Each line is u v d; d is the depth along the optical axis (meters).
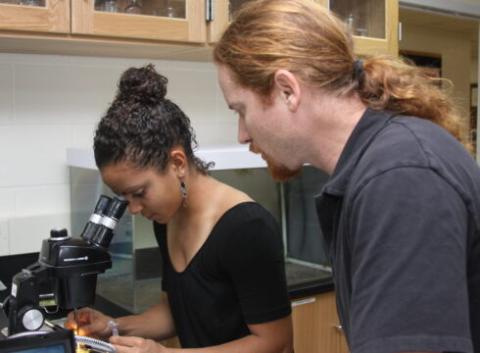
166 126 1.07
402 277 0.61
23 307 1.02
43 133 2.00
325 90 0.76
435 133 0.73
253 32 0.78
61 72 2.02
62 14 1.57
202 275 1.16
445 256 0.61
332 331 1.95
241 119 0.86
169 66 2.25
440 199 0.63
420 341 0.59
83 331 1.24
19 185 1.97
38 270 1.03
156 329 1.34
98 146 1.06
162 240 1.28
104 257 1.06
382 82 0.79
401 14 2.97
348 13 2.18
